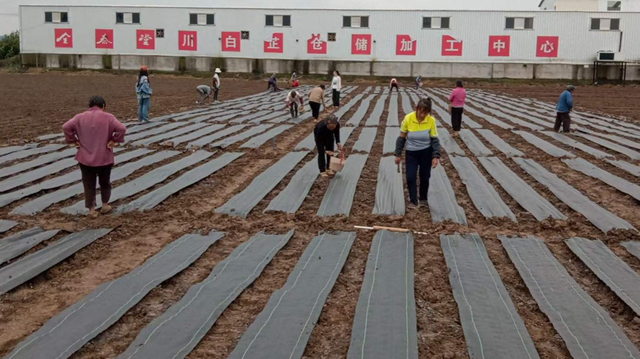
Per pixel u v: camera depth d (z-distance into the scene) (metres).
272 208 7.96
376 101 26.80
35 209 7.76
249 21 52.97
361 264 5.96
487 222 7.48
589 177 10.34
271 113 20.19
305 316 4.64
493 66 51.78
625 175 10.49
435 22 51.84
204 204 8.32
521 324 4.55
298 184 9.26
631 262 6.07
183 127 16.06
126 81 41.78
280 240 6.58
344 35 52.66
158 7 53.31
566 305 4.91
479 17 51.31
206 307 4.81
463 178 9.92
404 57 52.44
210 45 53.56
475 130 16.20
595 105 27.52
